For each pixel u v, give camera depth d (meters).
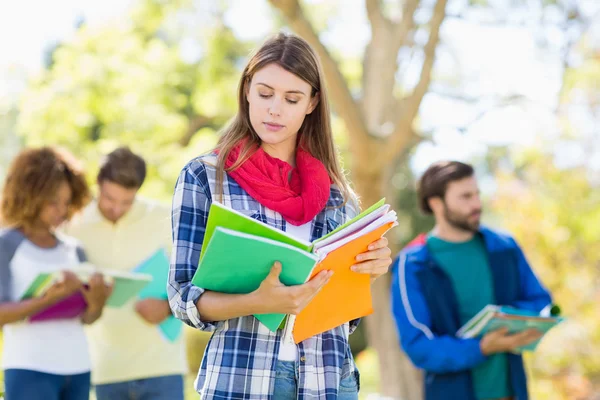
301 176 2.50
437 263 4.07
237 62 12.33
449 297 4.02
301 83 2.41
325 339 2.44
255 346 2.32
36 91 10.27
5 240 3.84
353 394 2.50
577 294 9.62
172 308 2.30
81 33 10.32
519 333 3.82
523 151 9.89
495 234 4.14
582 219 9.60
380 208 2.30
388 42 9.50
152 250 4.47
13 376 3.74
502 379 3.94
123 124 10.34
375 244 2.34
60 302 3.80
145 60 10.50
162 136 10.49
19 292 3.84
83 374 3.92
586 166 9.83
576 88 10.04
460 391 3.89
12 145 15.59
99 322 4.29
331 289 2.33
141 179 4.33
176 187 2.39
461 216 4.06
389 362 9.37
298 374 2.35
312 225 2.48
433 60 7.50
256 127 2.41
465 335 3.93
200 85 10.99
